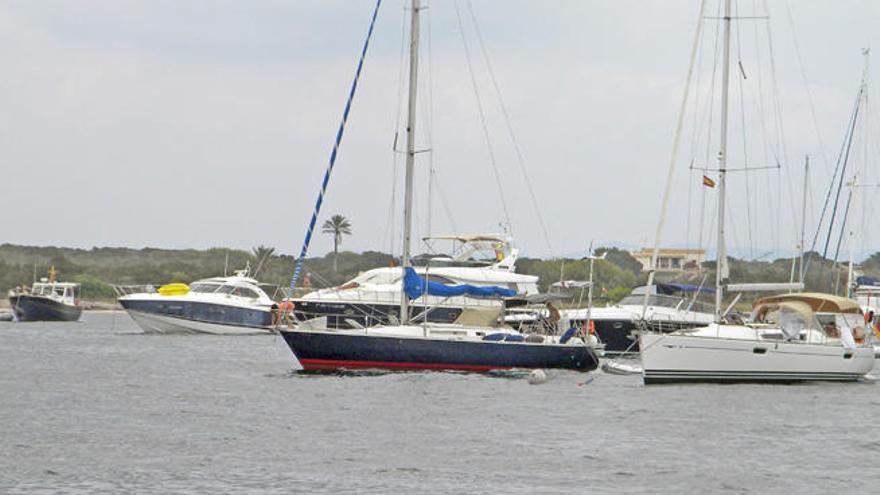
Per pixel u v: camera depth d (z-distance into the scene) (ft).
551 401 293.84
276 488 188.24
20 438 235.40
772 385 331.16
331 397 299.58
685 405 287.28
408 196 367.86
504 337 359.05
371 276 494.59
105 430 246.06
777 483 195.00
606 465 208.33
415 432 243.19
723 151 369.71
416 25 372.58
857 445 231.91
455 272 479.00
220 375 364.58
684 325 432.25
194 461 210.38
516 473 200.95
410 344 351.67
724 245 366.43
